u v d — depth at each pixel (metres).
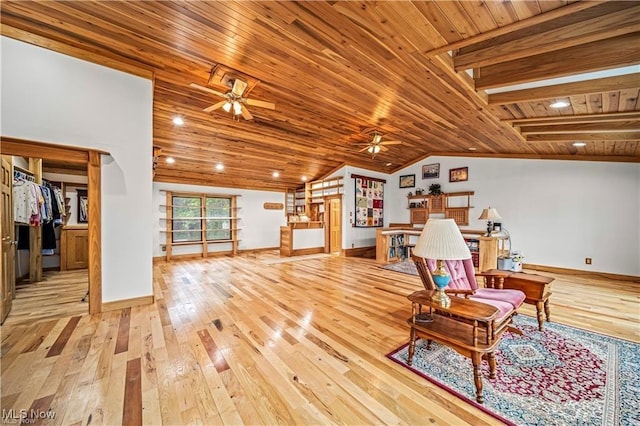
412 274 5.28
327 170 8.21
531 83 2.97
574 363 2.11
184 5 2.19
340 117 4.57
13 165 3.41
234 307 3.33
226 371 1.96
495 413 1.58
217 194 7.93
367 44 2.52
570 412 1.58
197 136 5.21
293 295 3.86
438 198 7.51
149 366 2.01
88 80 2.86
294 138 5.69
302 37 2.52
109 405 1.60
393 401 1.68
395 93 3.56
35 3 2.24
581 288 4.34
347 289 4.19
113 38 2.68
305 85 3.48
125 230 3.13
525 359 2.17
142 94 3.17
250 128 5.08
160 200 7.08
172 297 3.71
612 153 4.96
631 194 4.88
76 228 5.37
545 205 5.77
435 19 2.04
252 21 2.33
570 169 5.48
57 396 1.66
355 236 7.83
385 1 1.91
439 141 5.96
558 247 5.60
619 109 3.10
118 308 3.11
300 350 2.28
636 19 1.78
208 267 6.02
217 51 2.84
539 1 1.73
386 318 3.01
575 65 2.36
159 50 2.87
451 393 1.76
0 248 2.67
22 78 2.54
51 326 2.67
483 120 4.12
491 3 1.80
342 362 2.11
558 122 3.76
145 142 3.21
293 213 9.73
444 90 3.27
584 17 1.98
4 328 2.62
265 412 1.57
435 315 2.26
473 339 1.76
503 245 5.91
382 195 8.66
